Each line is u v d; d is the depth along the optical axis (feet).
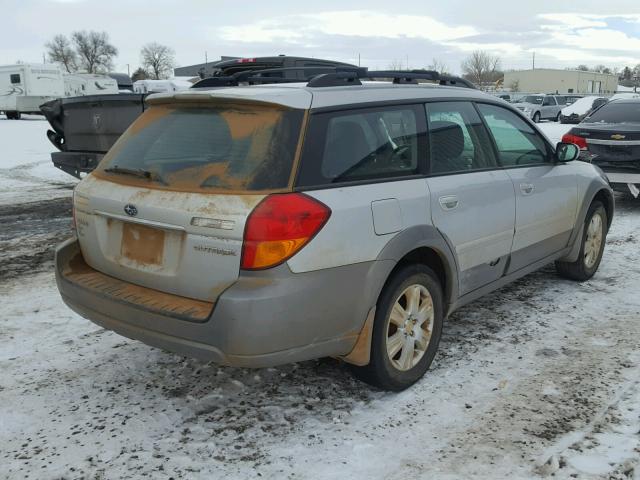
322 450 9.90
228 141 10.14
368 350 10.76
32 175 42.75
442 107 12.88
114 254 11.02
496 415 10.89
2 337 14.32
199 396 11.60
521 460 9.60
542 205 15.23
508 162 14.55
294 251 9.37
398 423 10.67
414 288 11.60
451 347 13.74
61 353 13.47
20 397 11.54
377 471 9.37
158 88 127.13
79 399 11.50
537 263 15.79
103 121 27.50
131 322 10.32
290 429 10.50
